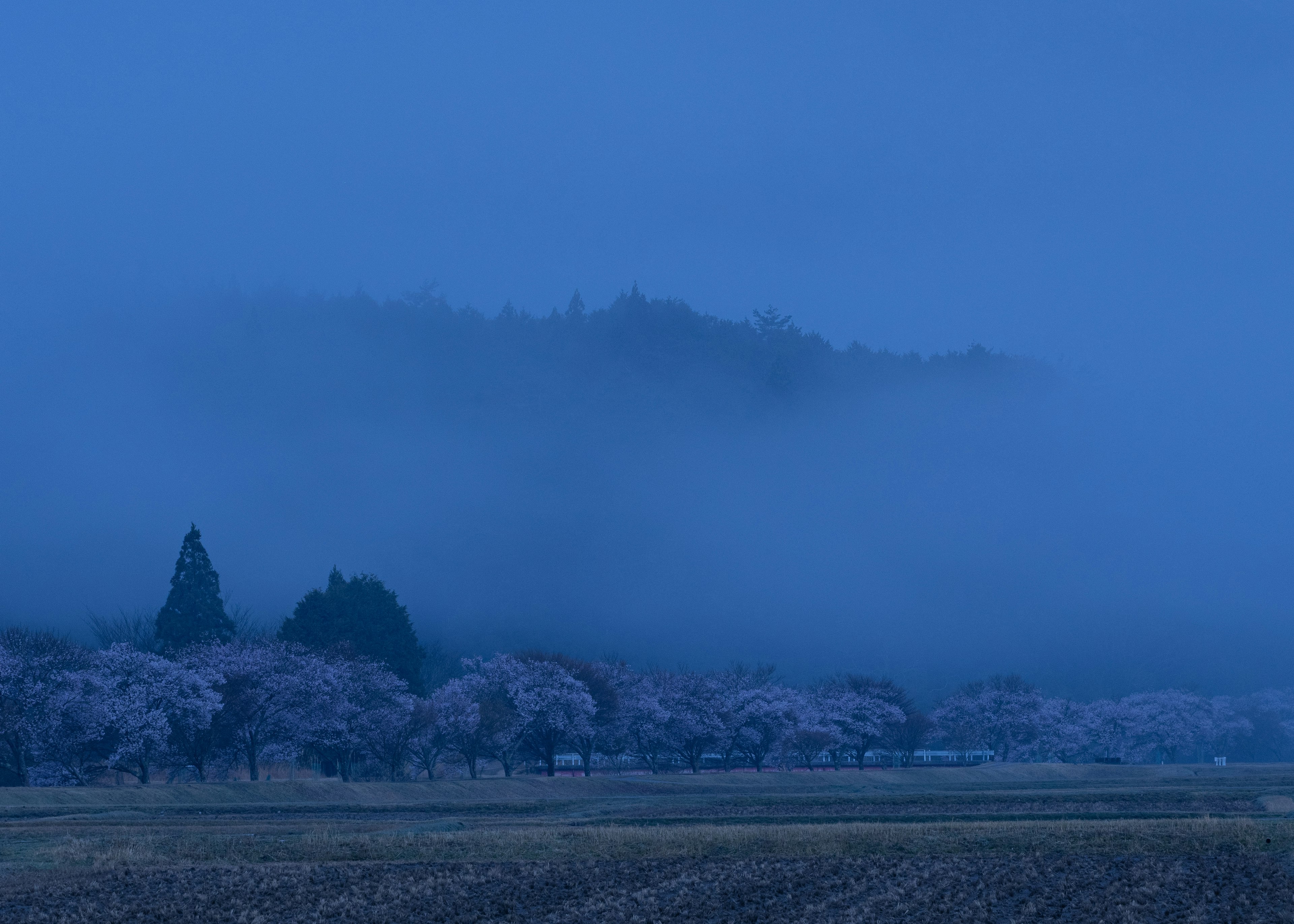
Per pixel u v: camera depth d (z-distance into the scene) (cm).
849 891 3828
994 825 5162
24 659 8644
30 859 4322
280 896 3709
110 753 8762
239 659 9600
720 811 6725
